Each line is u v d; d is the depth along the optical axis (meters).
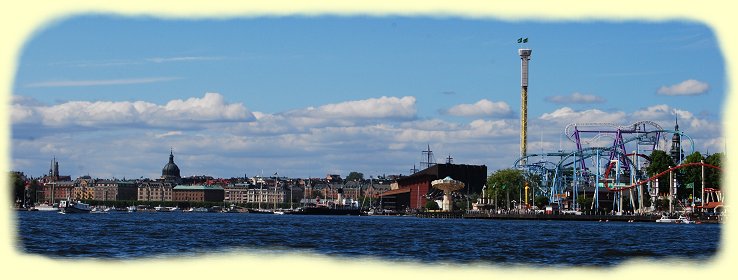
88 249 131.25
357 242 159.38
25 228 195.38
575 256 127.69
